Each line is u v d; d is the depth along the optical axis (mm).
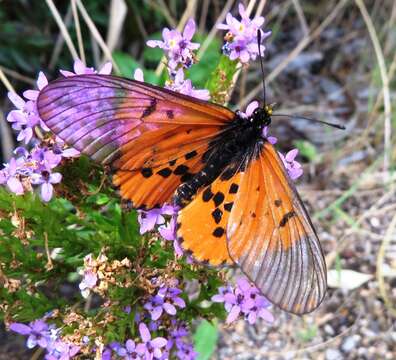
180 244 58
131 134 55
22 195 65
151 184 58
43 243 69
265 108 62
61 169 64
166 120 55
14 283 64
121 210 72
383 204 115
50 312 68
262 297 66
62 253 70
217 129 59
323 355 97
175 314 71
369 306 102
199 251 58
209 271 68
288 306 55
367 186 118
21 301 68
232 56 69
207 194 58
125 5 118
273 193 56
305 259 55
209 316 73
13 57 118
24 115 61
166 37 67
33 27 120
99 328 65
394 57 133
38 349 96
